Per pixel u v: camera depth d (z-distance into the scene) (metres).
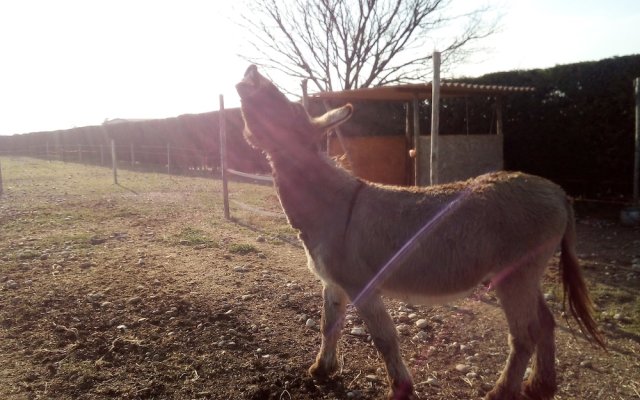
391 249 2.80
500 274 2.75
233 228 8.22
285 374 3.34
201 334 3.89
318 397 3.11
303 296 4.79
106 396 3.04
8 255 6.20
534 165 10.77
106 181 16.11
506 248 2.70
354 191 2.99
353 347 3.80
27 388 3.09
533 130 10.60
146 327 4.00
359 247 2.85
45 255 6.21
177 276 5.36
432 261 2.76
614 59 9.15
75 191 13.20
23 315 4.20
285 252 6.62
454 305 4.66
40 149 39.72
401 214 2.82
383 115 12.91
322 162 3.06
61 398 3.00
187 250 6.64
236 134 18.62
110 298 4.61
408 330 4.11
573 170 10.13
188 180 16.53
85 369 3.32
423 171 9.25
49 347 3.64
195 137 21.08
